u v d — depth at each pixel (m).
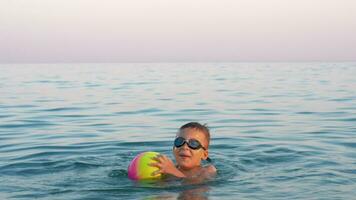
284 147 9.57
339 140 10.45
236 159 8.43
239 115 14.88
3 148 9.80
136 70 54.12
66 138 10.96
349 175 7.07
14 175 7.24
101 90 24.50
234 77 36.34
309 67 61.06
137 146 9.98
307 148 9.47
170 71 50.12
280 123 13.19
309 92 22.70
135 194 6.02
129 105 17.78
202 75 39.94
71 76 39.31
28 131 12.09
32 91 23.95
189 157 6.89
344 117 14.33
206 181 6.60
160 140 10.59
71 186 6.46
